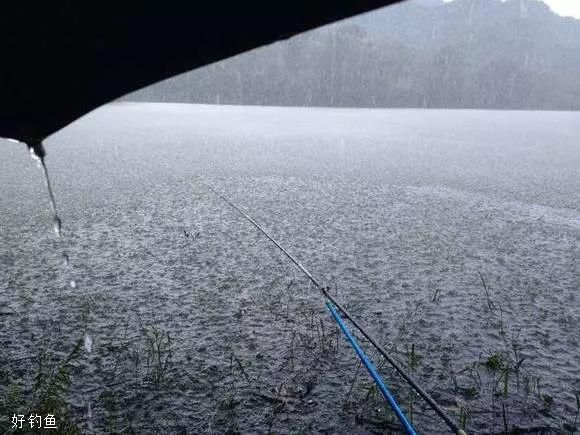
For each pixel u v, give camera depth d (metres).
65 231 7.54
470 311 4.90
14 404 3.31
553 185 11.88
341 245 7.02
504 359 3.99
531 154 17.91
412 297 5.24
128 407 3.38
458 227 8.08
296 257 6.48
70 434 3.01
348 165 14.37
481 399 3.46
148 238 7.25
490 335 4.41
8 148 17.67
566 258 6.61
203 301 5.09
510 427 3.18
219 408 3.39
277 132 25.27
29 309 4.87
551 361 3.98
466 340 4.30
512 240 7.40
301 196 10.19
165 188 10.79
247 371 3.82
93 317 4.71
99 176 12.09
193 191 10.52
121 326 4.54
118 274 5.82
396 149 18.62
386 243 7.15
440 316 4.78
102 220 8.19
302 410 3.37
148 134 23.27
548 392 3.55
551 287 5.57
